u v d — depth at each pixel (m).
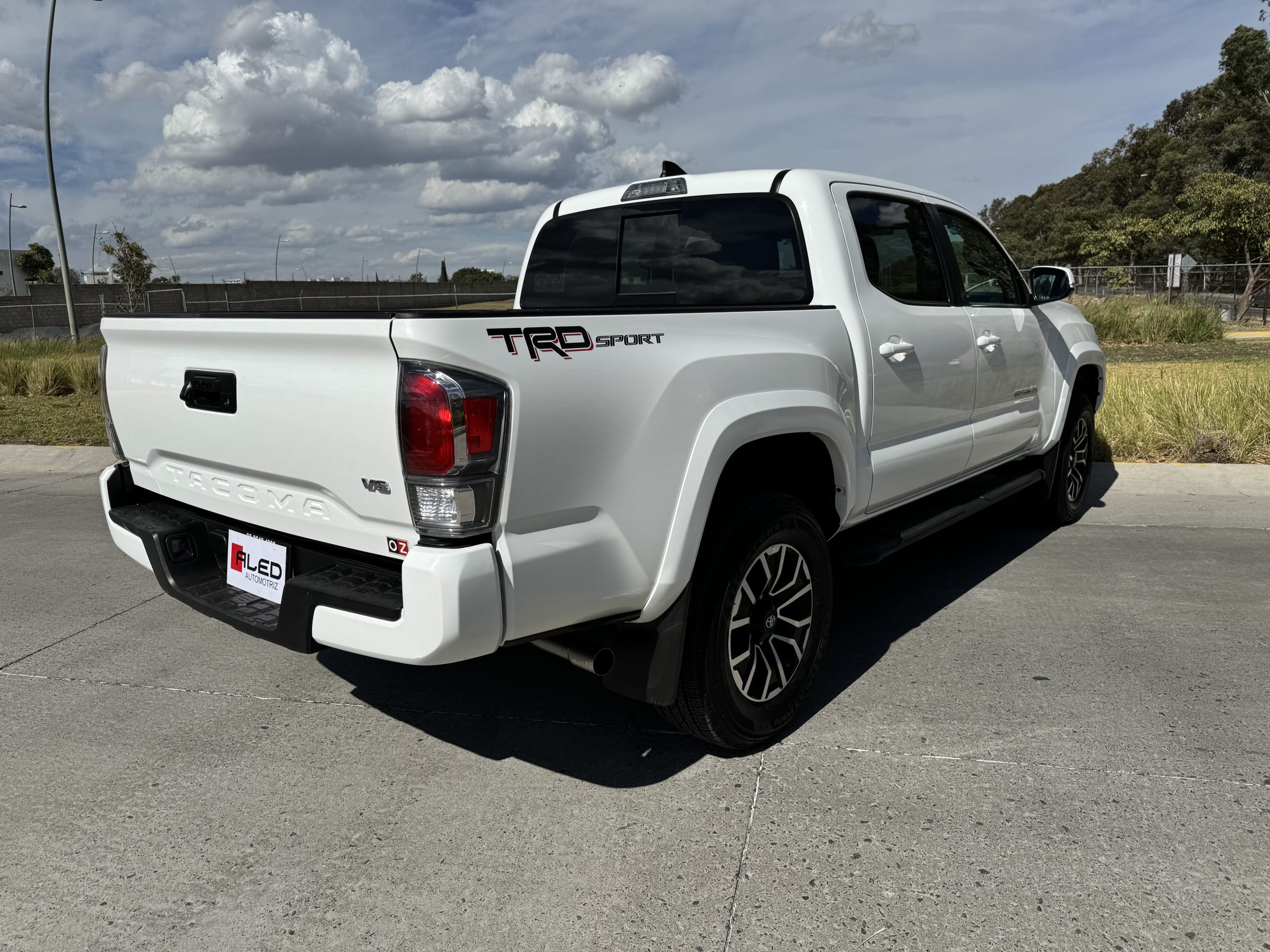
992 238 4.59
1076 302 21.31
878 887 2.23
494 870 2.33
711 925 2.11
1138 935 2.04
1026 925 2.08
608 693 3.43
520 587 2.20
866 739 2.98
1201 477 6.69
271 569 2.64
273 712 3.29
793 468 3.22
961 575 4.71
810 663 3.07
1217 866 2.27
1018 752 2.86
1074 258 61.06
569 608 2.34
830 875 2.28
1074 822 2.48
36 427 10.07
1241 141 55.56
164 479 3.00
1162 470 6.85
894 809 2.57
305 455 2.37
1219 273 31.02
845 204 3.47
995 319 4.30
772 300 3.50
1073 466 5.62
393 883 2.29
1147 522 5.75
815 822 2.52
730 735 2.79
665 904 2.19
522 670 3.64
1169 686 3.31
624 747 2.99
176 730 3.15
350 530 2.35
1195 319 19.53
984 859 2.33
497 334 2.10
